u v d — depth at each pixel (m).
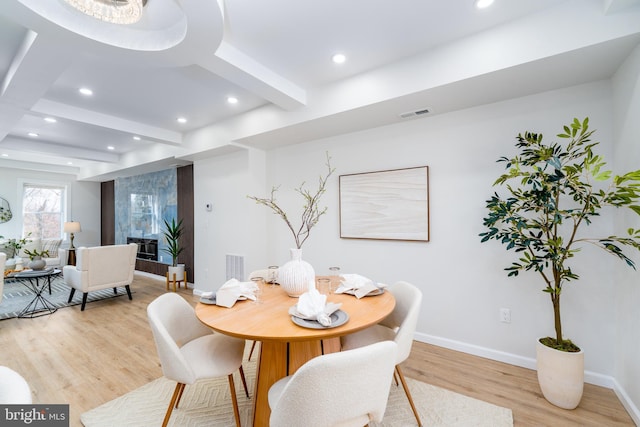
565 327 2.25
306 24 1.94
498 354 2.50
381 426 1.74
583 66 1.93
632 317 1.82
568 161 2.11
